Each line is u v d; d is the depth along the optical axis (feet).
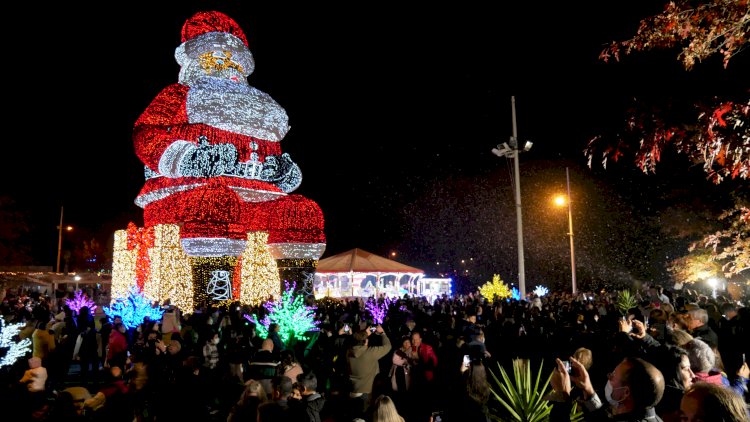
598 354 27.71
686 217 83.35
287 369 25.86
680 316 25.67
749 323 30.30
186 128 78.95
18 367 30.40
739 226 57.36
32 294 97.96
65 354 45.65
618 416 11.33
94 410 22.50
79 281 134.62
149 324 44.50
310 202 85.87
